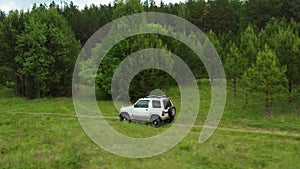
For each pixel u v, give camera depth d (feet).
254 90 77.77
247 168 39.65
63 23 156.56
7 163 41.11
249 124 68.85
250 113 78.02
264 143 52.01
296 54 81.30
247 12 198.70
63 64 144.97
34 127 66.44
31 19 142.00
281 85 75.72
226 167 40.06
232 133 61.67
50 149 47.93
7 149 49.29
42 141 52.75
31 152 46.24
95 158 43.27
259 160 42.16
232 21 225.76
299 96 90.53
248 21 189.26
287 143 52.03
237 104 89.40
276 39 95.81
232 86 118.73
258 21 184.65
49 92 146.41
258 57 77.51
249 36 126.11
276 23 134.72
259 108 82.48
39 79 135.23
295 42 83.15
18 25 146.10
